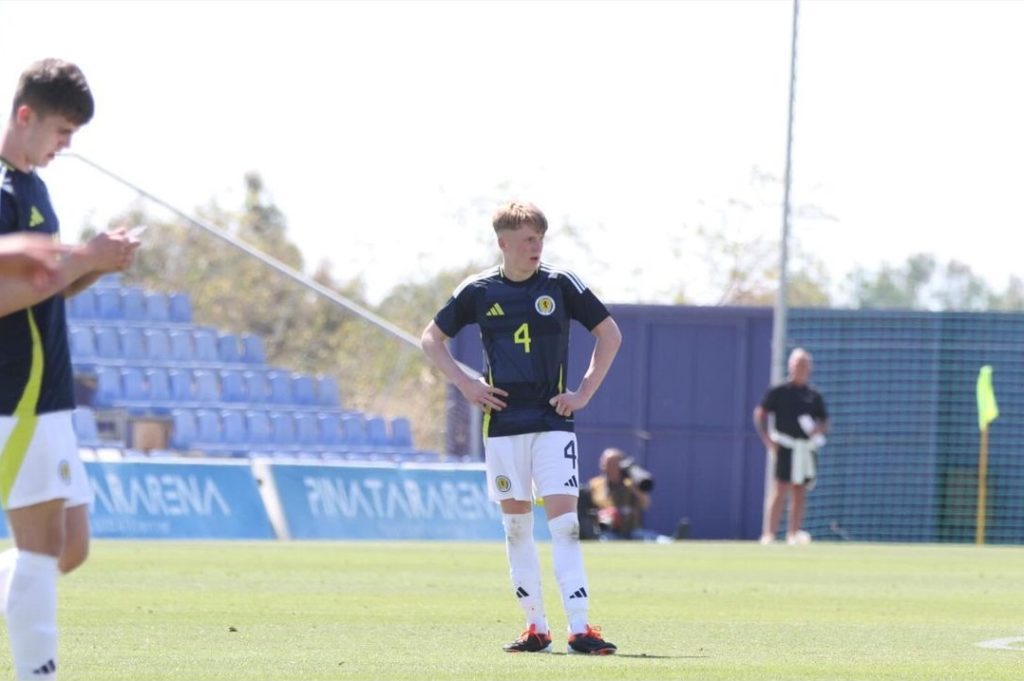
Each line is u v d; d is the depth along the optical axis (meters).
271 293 122.50
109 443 65.44
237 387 74.06
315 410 76.19
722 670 17.00
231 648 18.95
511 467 19.38
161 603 25.33
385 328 64.56
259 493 52.12
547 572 34.50
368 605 25.80
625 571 37.06
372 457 71.94
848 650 19.78
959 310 72.56
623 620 24.14
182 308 79.50
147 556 38.28
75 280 13.20
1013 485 72.56
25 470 12.81
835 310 72.75
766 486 72.06
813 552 47.84
